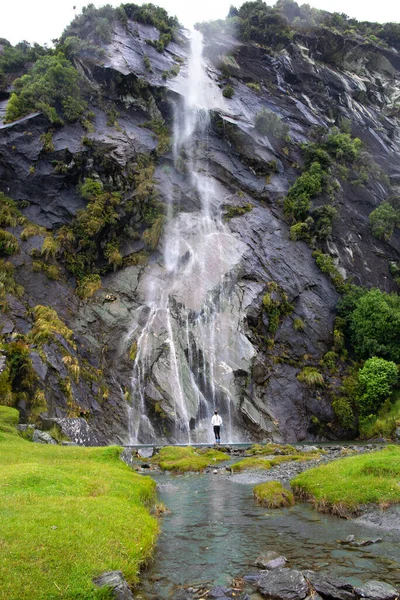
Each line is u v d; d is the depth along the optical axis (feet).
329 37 246.27
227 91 194.18
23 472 38.86
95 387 95.81
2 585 20.83
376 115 237.66
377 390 112.06
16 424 69.10
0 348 82.74
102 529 28.71
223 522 38.88
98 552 25.49
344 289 142.31
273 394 111.86
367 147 212.02
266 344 121.49
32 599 20.44
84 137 142.20
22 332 94.07
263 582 25.94
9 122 140.77
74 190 135.85
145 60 182.60
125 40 189.67
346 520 39.09
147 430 96.17
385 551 31.37
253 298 124.77
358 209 171.63
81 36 187.42
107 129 154.81
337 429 113.29
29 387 80.64
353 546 32.42
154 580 26.91
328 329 132.46
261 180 167.63
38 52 180.34
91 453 55.52
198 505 45.06
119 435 91.97
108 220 130.62
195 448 82.28
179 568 28.73
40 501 31.89
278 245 145.89
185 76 192.44
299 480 49.29
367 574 27.58
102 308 114.42
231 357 110.52
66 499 33.42
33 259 114.42
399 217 167.73
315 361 124.36
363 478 44.65
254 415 104.27
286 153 177.99
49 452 54.24
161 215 139.85
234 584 26.37
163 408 97.71
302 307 133.49
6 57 177.37
